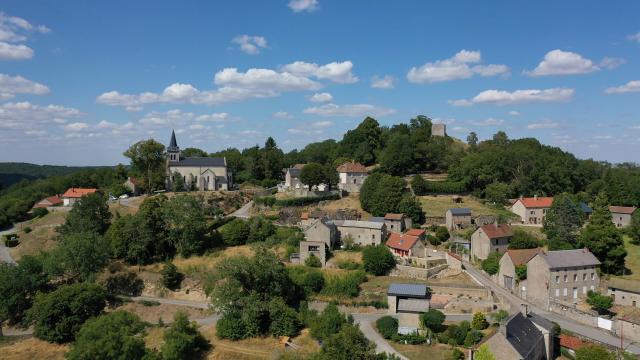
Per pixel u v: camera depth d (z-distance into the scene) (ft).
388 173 568.00
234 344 279.90
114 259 398.42
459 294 310.65
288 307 298.35
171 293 365.20
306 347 269.85
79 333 282.15
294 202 470.80
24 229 498.69
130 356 238.68
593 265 305.12
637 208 468.34
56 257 351.46
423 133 653.30
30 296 346.74
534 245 360.48
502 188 490.90
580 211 416.26
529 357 208.64
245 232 409.90
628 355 222.48
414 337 257.55
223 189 574.97
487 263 339.16
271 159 642.22
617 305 293.23
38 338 303.68
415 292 288.10
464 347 247.29
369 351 218.79
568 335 248.93
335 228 394.52
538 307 294.05
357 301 315.58
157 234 397.39
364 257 349.61
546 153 606.55
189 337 268.41
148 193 548.72
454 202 494.59
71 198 579.89
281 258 373.40
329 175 503.61
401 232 405.39
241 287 307.37
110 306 347.36
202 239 404.98
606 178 564.30
